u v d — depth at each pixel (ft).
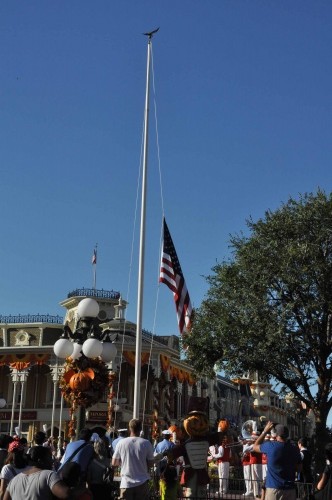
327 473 30.14
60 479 20.08
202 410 36.24
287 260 80.18
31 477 20.34
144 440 32.12
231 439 66.13
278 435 32.30
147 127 65.51
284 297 83.30
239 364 82.89
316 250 80.69
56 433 145.69
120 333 138.10
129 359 135.33
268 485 31.78
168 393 138.41
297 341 81.10
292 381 84.38
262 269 83.25
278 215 85.87
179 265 64.08
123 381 143.02
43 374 152.76
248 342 82.38
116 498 35.94
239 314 83.25
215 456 55.88
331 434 87.66
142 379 147.23
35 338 152.56
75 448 31.71
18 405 151.02
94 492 31.22
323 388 83.56
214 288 86.74
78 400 46.09
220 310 84.69
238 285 84.84
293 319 82.58
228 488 54.08
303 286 79.97
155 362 136.87
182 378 150.71
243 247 85.40
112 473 32.01
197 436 35.45
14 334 154.20
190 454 34.99
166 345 150.71
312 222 83.92
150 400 146.92
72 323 153.07
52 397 150.20
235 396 212.23
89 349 44.47
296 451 32.17
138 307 59.98
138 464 31.65
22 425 148.87
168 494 37.27
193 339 85.92
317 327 81.51
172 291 63.05
